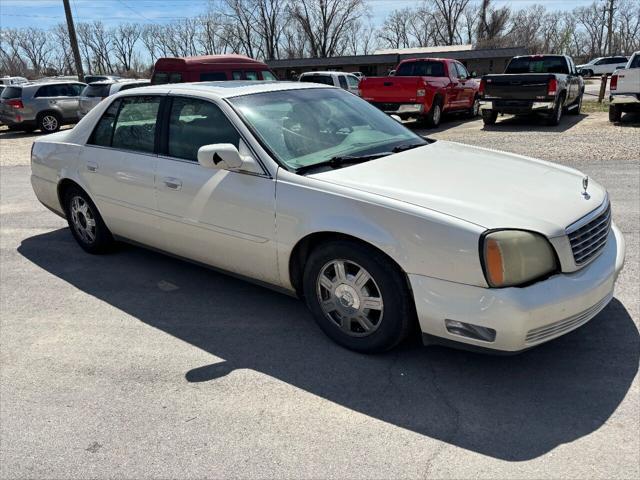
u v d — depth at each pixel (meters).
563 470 2.36
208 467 2.49
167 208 4.12
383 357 3.32
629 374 3.02
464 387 2.99
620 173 7.72
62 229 6.26
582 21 76.00
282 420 2.79
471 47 60.62
